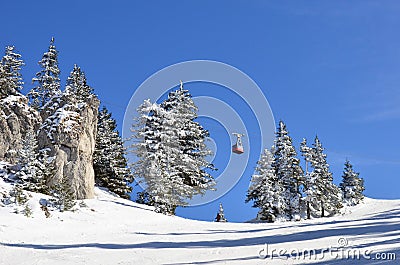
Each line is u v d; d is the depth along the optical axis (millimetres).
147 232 22375
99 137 45312
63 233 21781
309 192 54375
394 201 62938
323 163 58781
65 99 39188
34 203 26500
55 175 33500
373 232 16094
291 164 54812
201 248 15062
